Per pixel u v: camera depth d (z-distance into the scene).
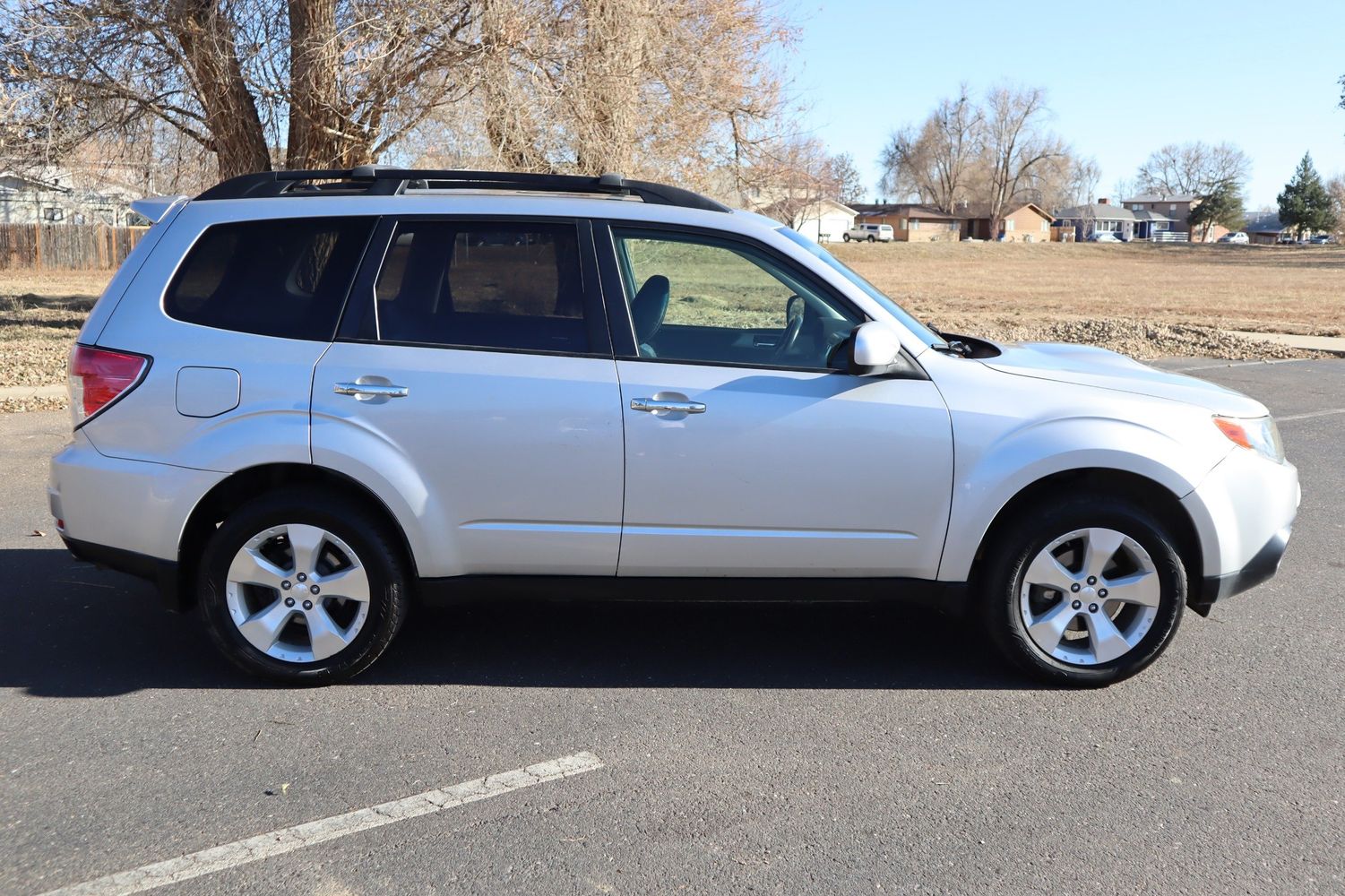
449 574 4.15
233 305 4.14
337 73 14.18
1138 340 17.80
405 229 4.16
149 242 4.23
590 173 16.98
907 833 3.18
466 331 4.11
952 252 90.44
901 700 4.16
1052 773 3.57
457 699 4.13
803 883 2.92
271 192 4.34
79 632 4.80
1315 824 3.25
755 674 4.42
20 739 3.75
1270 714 4.05
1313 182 129.38
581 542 4.11
